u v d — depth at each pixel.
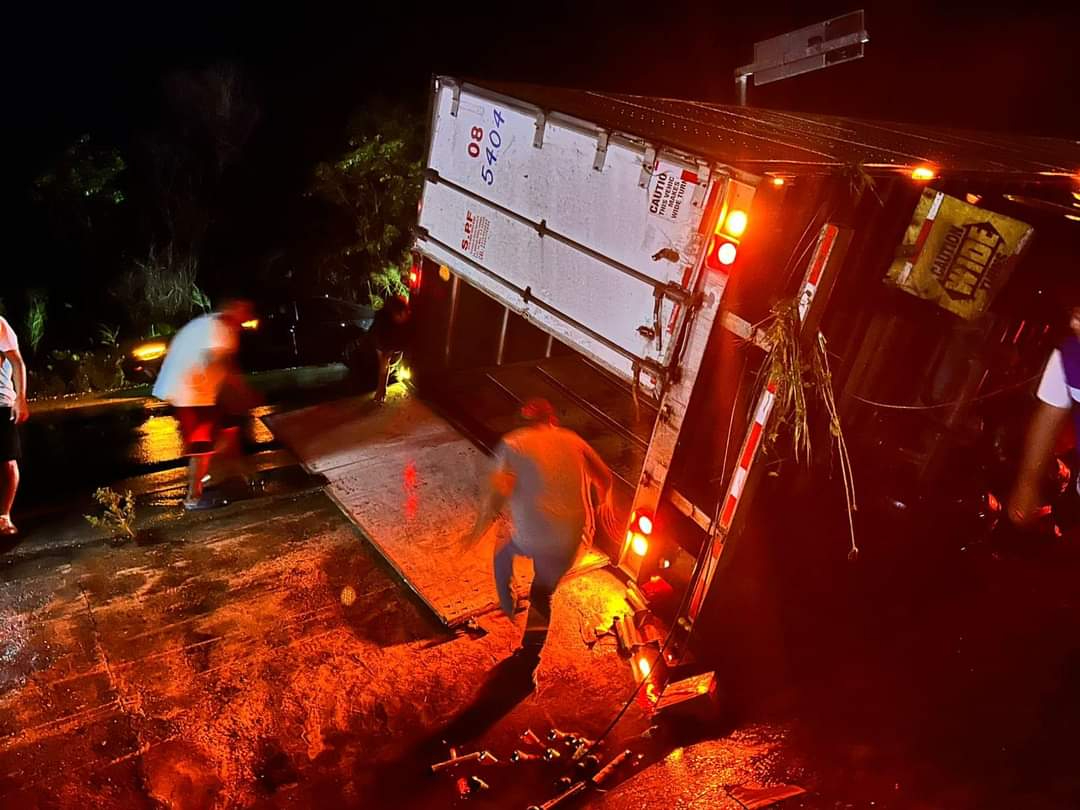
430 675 4.58
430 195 6.92
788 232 4.49
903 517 5.58
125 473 6.58
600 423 7.69
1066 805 4.11
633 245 4.93
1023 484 4.27
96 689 4.25
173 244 13.98
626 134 4.90
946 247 4.53
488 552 5.63
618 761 4.13
